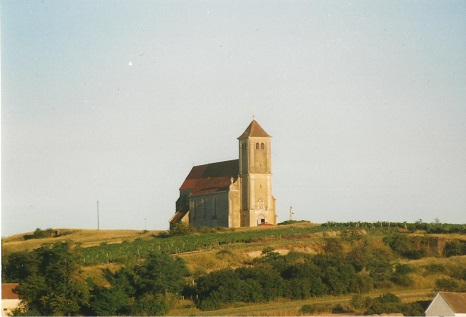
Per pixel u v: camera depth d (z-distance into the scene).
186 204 178.88
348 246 135.75
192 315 85.38
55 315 90.56
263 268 105.50
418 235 144.38
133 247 131.62
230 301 93.44
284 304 92.25
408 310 84.50
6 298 92.62
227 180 165.50
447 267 116.88
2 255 108.19
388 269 112.94
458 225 158.75
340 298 97.12
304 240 138.38
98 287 98.19
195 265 118.00
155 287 96.88
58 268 96.94
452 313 82.56
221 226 164.00
